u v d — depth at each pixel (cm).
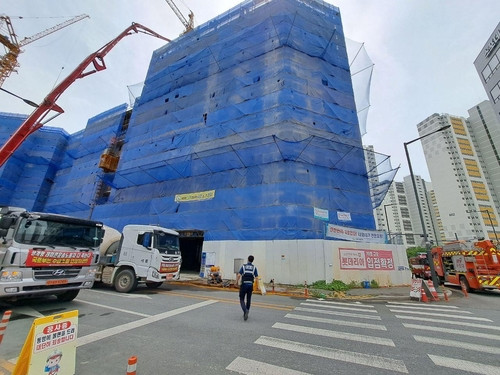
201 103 2519
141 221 2241
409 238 7394
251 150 1945
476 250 1436
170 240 1144
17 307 693
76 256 722
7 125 3894
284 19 2294
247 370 356
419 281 1099
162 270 1049
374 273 1439
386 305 928
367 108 2312
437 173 7762
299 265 1382
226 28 2803
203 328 551
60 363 301
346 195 1827
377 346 463
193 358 393
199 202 2005
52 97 2388
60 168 3984
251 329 552
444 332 561
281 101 1970
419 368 375
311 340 489
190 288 1230
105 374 334
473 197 7044
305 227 1587
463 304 991
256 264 1470
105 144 3491
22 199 3562
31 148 3934
